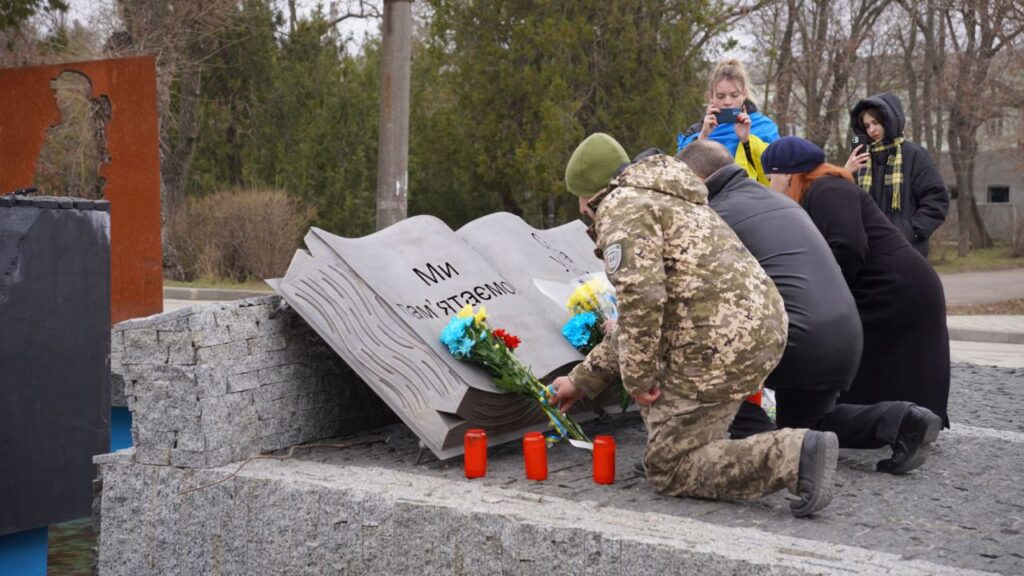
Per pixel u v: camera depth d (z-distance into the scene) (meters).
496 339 4.24
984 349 12.05
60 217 5.08
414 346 4.16
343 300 4.18
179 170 24.30
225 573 3.85
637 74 22.16
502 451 4.49
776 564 2.82
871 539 3.41
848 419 4.35
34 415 4.96
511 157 21.94
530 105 21.98
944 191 6.50
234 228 21.08
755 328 3.57
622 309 3.50
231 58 25.12
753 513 3.64
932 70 35.22
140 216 8.13
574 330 4.78
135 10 22.16
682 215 3.60
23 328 4.91
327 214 24.41
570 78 21.91
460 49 22.56
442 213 24.70
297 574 3.71
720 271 3.58
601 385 4.09
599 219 3.65
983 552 3.30
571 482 3.99
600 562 3.11
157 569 3.99
